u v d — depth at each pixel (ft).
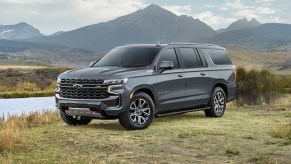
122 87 29.78
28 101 136.15
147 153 21.75
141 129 30.63
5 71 280.51
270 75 110.52
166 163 19.38
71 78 31.12
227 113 43.01
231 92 40.65
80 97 30.58
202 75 36.70
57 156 20.86
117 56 34.04
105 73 30.17
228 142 24.85
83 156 20.80
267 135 27.53
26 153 21.70
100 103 29.48
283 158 20.20
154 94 32.01
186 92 34.96
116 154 21.44
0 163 18.88
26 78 267.39
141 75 31.12
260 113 42.98
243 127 31.58
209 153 21.76
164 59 33.47
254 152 21.91
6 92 175.73
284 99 77.00
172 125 32.89
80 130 29.86
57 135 27.22
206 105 37.68
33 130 30.25
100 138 26.12
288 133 26.86
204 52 38.04
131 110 30.48
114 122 35.99
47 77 282.97
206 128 30.73
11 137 23.77
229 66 40.73
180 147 23.40
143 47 34.32
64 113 33.01
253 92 107.65
